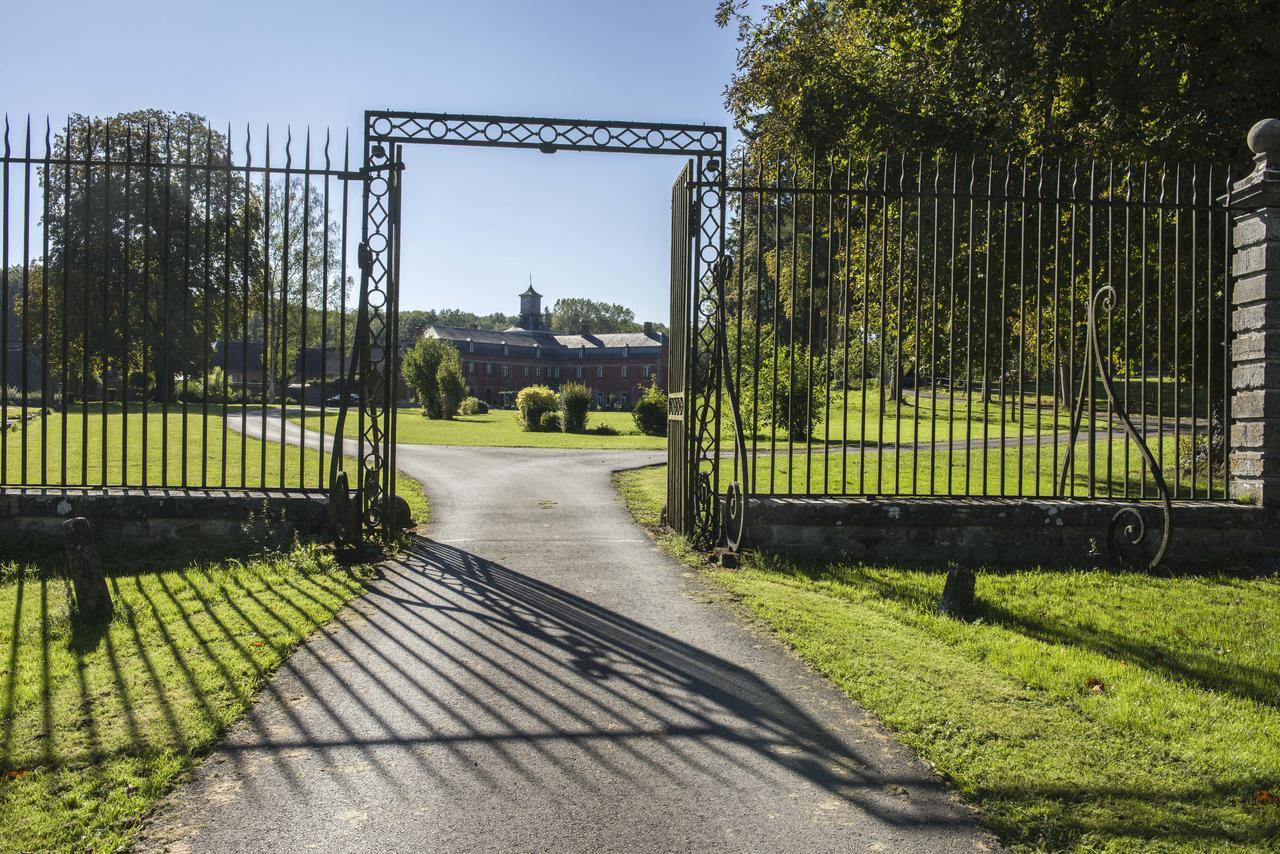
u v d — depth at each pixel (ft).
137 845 10.47
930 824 11.34
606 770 12.80
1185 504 27.68
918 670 17.06
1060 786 12.35
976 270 52.65
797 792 12.17
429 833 10.91
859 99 61.00
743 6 72.79
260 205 97.55
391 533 27.94
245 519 26.30
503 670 16.97
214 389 148.87
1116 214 45.62
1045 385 106.52
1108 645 19.31
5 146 24.68
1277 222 27.27
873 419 83.87
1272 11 41.01
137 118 88.94
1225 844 10.92
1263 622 21.48
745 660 17.75
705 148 28.84
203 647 17.57
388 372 28.07
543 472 50.70
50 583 22.70
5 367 26.04
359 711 14.82
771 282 96.32
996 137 54.44
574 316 501.15
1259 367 27.71
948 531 27.17
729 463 49.70
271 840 10.67
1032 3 45.27
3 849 10.22
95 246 88.22
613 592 22.93
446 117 27.71
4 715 14.07
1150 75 42.83
